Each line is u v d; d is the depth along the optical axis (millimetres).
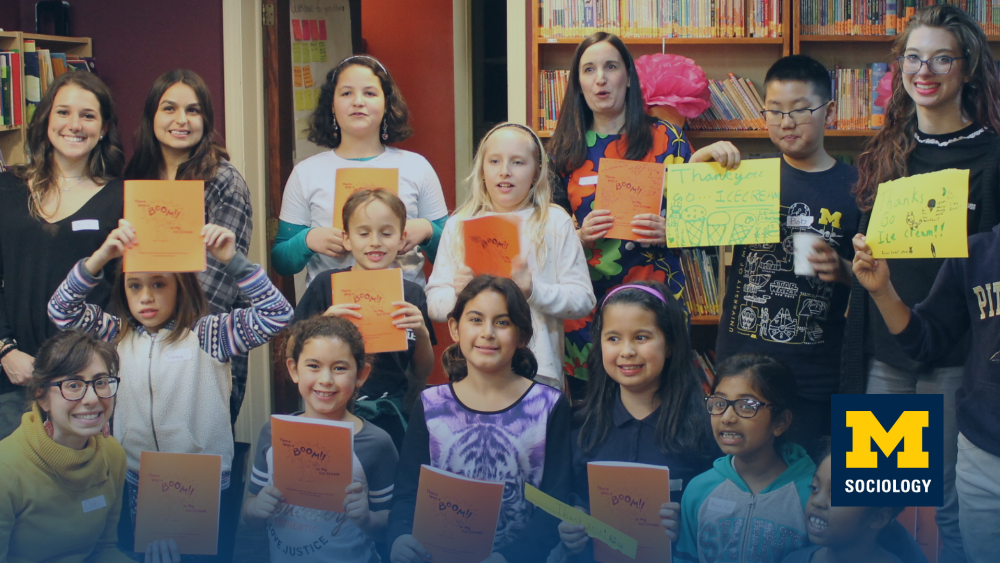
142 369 2107
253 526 1905
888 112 2145
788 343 2268
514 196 2314
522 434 1914
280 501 1877
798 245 2203
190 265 2074
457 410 1942
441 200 2773
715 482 1840
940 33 1969
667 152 2578
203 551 1880
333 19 4402
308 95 4297
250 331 2121
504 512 1899
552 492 1899
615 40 2512
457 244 2324
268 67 3590
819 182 2283
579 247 2354
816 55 3316
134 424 2113
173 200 2076
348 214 2330
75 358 1838
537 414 1933
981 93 1988
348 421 1925
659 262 2516
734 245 2350
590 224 2396
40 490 1831
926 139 2064
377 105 2650
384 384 2316
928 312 1951
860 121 3174
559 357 2295
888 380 2174
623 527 1757
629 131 2535
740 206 2244
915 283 2105
